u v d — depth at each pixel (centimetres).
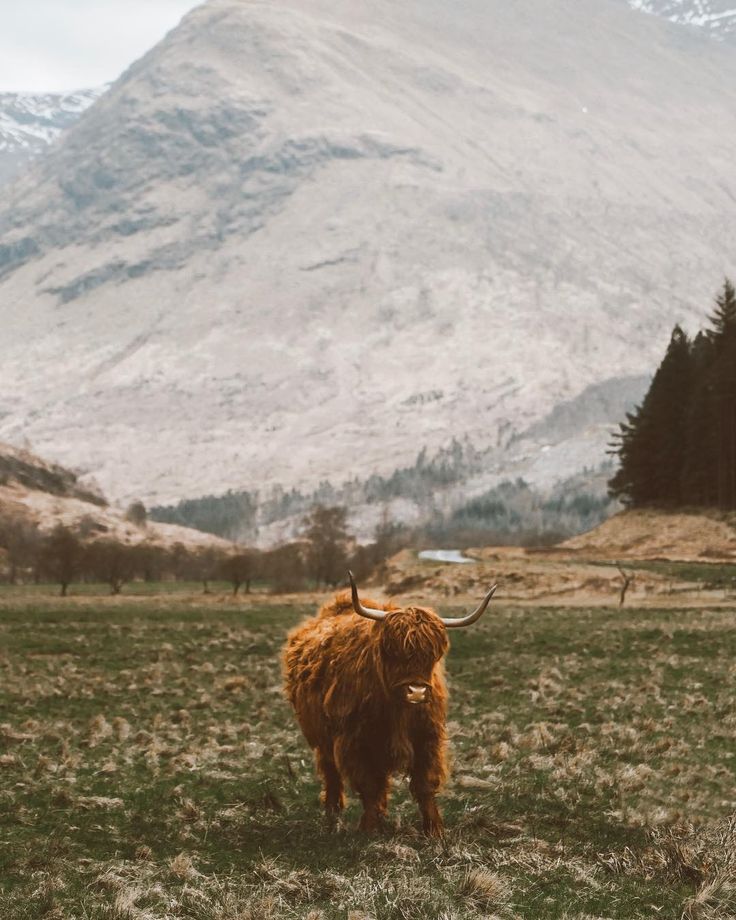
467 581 7575
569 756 1609
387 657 1065
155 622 5081
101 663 3278
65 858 1076
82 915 898
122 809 1302
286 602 7556
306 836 1161
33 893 940
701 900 916
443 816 1242
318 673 1166
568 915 896
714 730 1864
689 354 12069
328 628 1180
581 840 1134
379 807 1128
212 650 3656
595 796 1351
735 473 10844
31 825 1220
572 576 7462
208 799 1357
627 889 966
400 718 1084
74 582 13862
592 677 2722
